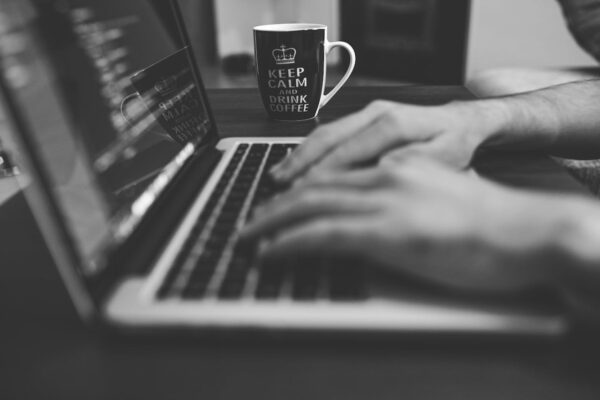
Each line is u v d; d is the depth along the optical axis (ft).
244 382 0.89
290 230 1.13
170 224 1.39
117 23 1.68
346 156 1.50
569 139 1.95
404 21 10.34
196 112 2.08
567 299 0.99
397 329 0.95
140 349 0.98
